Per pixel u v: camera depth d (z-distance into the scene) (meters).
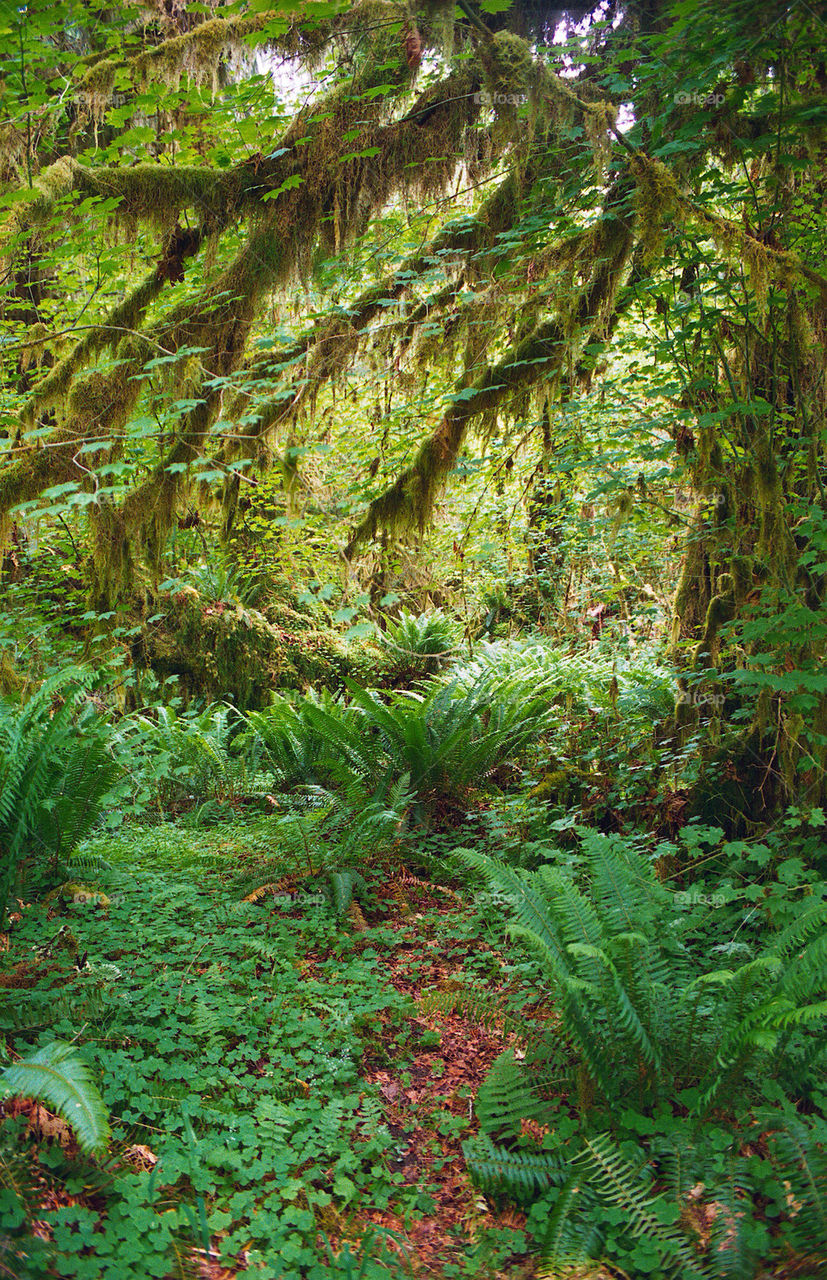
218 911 3.89
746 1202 2.09
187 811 5.88
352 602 5.18
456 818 5.55
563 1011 2.50
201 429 4.38
